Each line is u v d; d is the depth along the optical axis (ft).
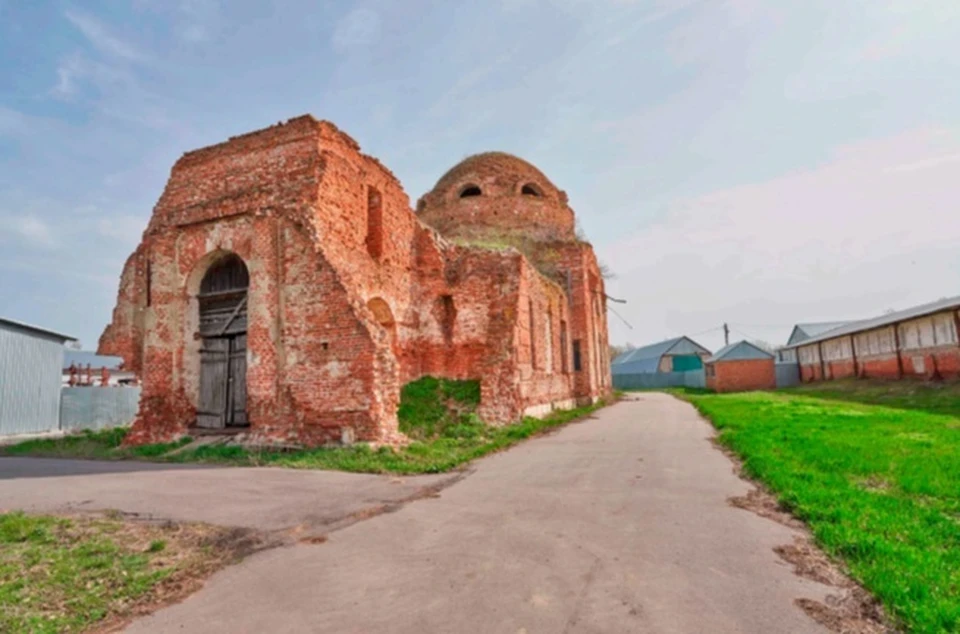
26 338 66.49
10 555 18.20
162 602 15.06
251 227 47.91
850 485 25.62
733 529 20.43
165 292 50.72
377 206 55.57
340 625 13.29
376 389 41.98
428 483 30.27
